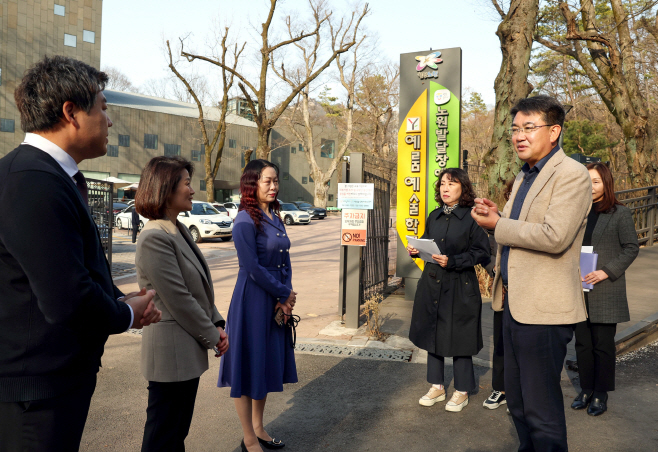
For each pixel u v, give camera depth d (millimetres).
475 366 4449
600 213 3486
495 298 2521
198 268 2287
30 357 1349
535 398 2154
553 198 2078
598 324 3363
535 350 2148
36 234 1267
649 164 13320
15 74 38281
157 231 2109
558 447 2131
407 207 7656
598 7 21516
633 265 9320
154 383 2150
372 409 3496
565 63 27531
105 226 10367
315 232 23141
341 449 2912
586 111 31484
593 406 3359
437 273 3520
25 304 1341
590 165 3506
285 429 3182
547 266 2129
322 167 53500
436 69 7539
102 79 1562
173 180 2193
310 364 4461
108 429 3152
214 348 2385
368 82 40375
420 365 4438
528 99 2271
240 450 2908
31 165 1326
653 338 5168
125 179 40969
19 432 1367
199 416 3383
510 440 3021
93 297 1356
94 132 1520
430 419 3324
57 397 1395
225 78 31234
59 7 40375
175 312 2107
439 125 7520
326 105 53844
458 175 3586
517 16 8172
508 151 8273
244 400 2770
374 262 7469
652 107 21250
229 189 48031
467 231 3482
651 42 17516
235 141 47344
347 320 5719
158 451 2164
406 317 6355
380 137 43469
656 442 2945
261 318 2779
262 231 2834
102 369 4316
